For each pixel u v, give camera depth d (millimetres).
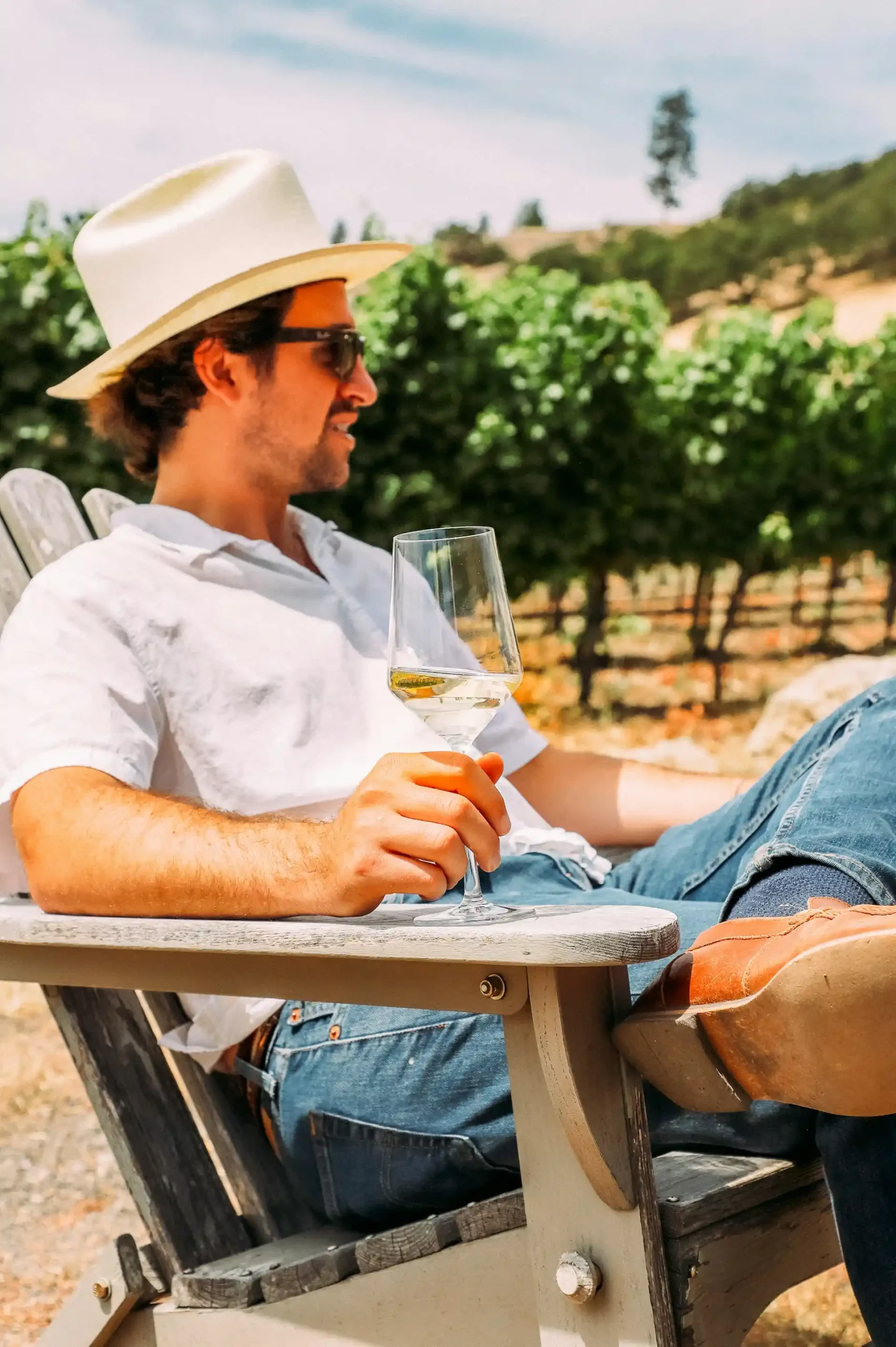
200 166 2055
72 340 7984
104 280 2025
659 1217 1232
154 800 1455
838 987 1048
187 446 2006
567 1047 1159
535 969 1167
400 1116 1512
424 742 1860
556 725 10961
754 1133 1422
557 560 10891
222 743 1747
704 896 1829
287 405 1992
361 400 2074
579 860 1940
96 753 1554
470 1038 1455
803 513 12055
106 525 2213
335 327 2029
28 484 2154
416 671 1264
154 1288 1705
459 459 9734
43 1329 2318
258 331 1954
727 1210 1303
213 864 1311
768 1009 1090
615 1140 1196
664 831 2133
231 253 1979
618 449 10828
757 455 11711
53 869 1427
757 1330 2209
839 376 12109
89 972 1497
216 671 1770
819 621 15703
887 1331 1217
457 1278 1439
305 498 9336
